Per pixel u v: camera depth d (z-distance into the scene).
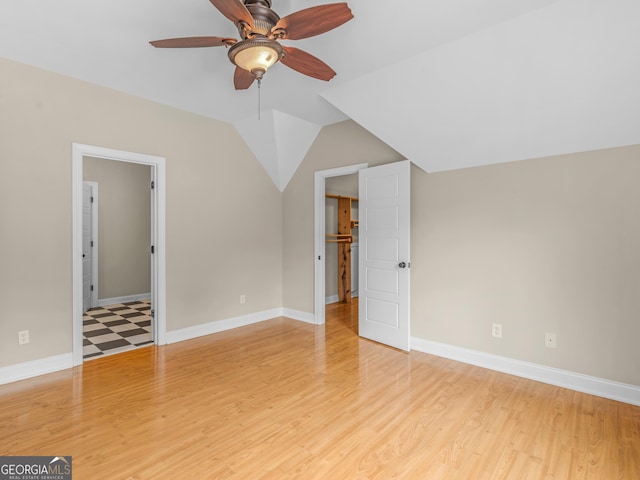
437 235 3.29
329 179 5.66
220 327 4.07
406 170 3.37
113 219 5.49
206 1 1.96
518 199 2.82
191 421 2.15
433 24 2.14
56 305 2.88
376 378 2.78
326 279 5.65
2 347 2.63
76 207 2.97
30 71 2.73
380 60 2.58
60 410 2.26
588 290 2.53
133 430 2.04
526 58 2.21
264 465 1.75
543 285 2.72
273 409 2.30
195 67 2.77
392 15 2.05
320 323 4.38
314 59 1.99
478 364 3.04
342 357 3.24
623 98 2.15
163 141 3.54
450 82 2.57
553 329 2.67
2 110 2.61
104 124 3.12
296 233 4.60
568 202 2.60
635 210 2.35
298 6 2.04
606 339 2.46
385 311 3.59
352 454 1.84
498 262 2.93
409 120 3.03
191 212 3.78
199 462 1.77
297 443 1.94
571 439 1.97
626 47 1.93
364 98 3.05
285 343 3.65
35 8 2.01
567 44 2.05
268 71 2.79
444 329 3.25
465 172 3.11
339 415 2.23
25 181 2.72
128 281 5.69
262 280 4.53
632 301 2.37
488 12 2.02
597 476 1.68
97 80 3.00
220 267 4.06
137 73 2.87
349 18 1.63
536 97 2.38
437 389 2.59
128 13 2.07
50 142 2.83
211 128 3.95
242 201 4.28
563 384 2.63
